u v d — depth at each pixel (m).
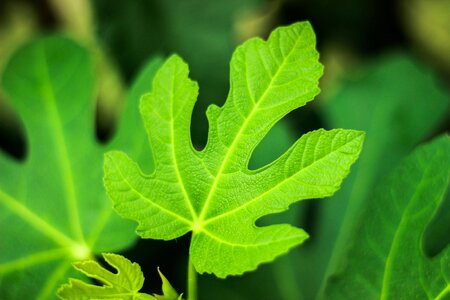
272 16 0.96
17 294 0.59
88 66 0.63
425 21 1.00
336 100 0.70
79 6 0.90
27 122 0.63
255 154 0.65
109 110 0.89
